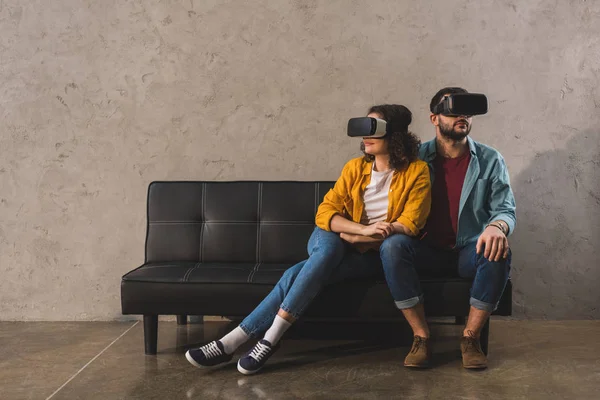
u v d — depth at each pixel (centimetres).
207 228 306
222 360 246
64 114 323
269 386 229
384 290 254
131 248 326
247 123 322
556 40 316
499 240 243
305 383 232
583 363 254
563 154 318
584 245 320
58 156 324
